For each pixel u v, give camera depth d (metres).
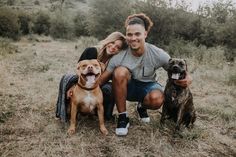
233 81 7.50
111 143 3.95
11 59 9.33
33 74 7.41
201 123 4.84
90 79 3.86
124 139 4.08
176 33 13.73
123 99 4.14
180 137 4.23
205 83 7.36
